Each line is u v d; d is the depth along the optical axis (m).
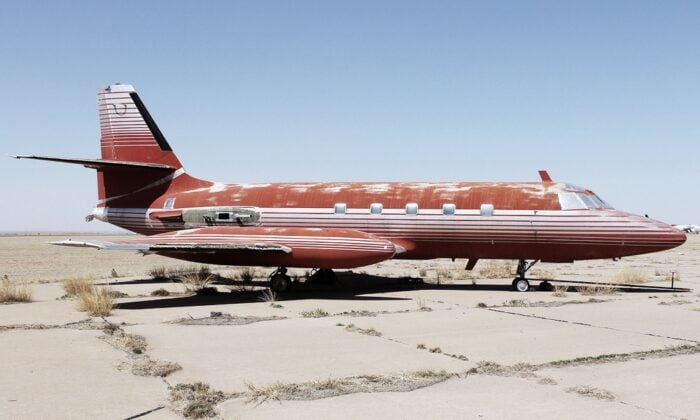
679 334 11.64
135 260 46.38
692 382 8.05
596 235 19.78
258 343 10.69
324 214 21.67
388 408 6.82
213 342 10.78
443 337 11.29
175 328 12.35
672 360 9.39
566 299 17.83
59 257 50.97
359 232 20.30
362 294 19.25
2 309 15.25
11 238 135.88
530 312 14.88
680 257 49.91
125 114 24.59
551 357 9.51
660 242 19.50
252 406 6.90
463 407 6.88
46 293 19.16
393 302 17.02
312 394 7.39
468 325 12.78
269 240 19.58
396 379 8.12
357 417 6.51
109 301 15.05
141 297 18.19
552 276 28.06
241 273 27.70
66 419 6.41
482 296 18.70
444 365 8.93
